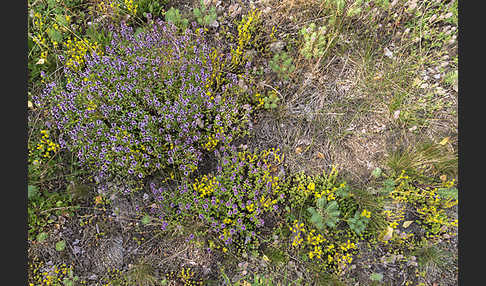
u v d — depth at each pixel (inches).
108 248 27.3
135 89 27.8
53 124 28.5
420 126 30.1
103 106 26.9
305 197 28.0
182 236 27.5
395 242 27.7
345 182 27.8
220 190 27.0
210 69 28.6
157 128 28.2
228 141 28.6
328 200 27.7
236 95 29.8
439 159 28.0
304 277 26.6
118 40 29.1
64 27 29.5
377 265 27.4
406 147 29.9
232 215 27.2
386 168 29.3
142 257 27.3
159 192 28.1
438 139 29.7
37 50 29.4
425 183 28.5
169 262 27.2
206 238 27.4
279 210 28.5
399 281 27.0
